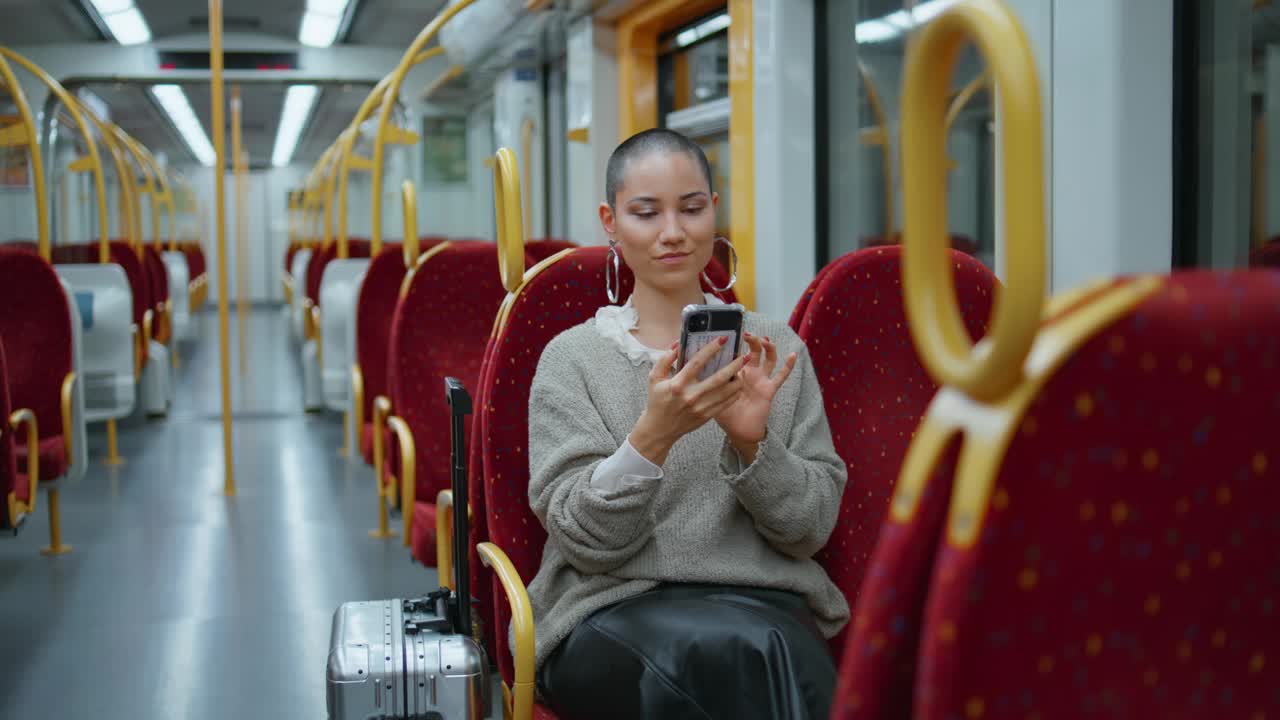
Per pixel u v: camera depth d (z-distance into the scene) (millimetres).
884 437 1874
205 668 3059
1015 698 698
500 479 1822
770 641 1425
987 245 2887
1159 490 700
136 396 7703
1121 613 714
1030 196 637
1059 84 2244
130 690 2900
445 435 3049
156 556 4191
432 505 2938
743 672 1420
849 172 3674
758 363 1554
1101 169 2172
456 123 8273
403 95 7949
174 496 5199
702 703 1435
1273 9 2102
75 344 3564
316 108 9227
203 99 8734
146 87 7344
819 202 3811
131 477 5617
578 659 1585
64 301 3514
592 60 5770
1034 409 662
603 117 5789
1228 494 719
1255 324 705
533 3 5711
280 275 18844
